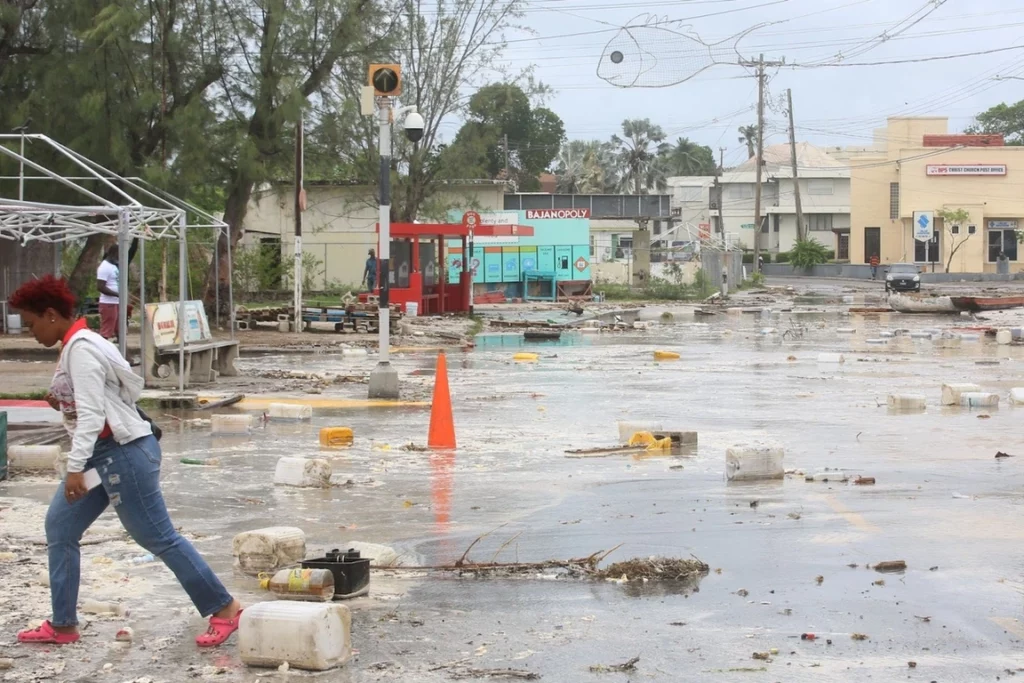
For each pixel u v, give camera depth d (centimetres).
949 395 1619
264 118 3059
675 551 773
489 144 4622
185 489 1004
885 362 2331
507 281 5022
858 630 604
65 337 572
